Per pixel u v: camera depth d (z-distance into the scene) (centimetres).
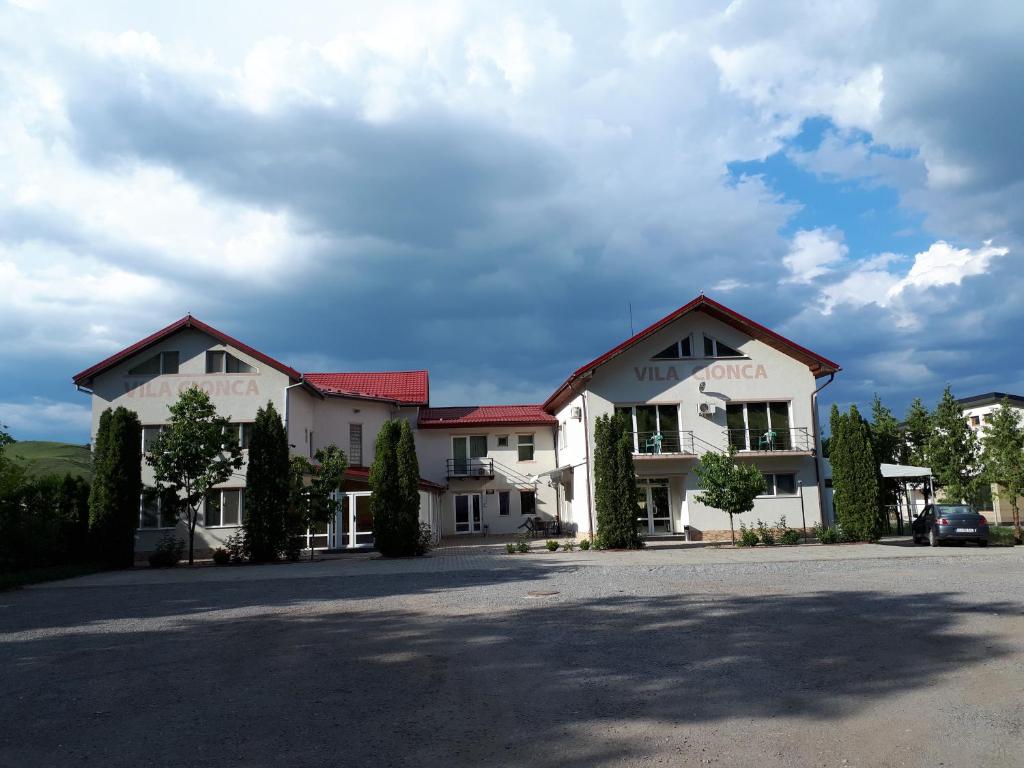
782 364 2977
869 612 1027
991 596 1159
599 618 1040
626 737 537
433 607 1203
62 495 2478
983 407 4266
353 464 3594
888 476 2955
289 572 2014
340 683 712
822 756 492
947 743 511
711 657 775
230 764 500
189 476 2389
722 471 2495
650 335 2942
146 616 1216
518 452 3941
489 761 496
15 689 725
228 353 2898
